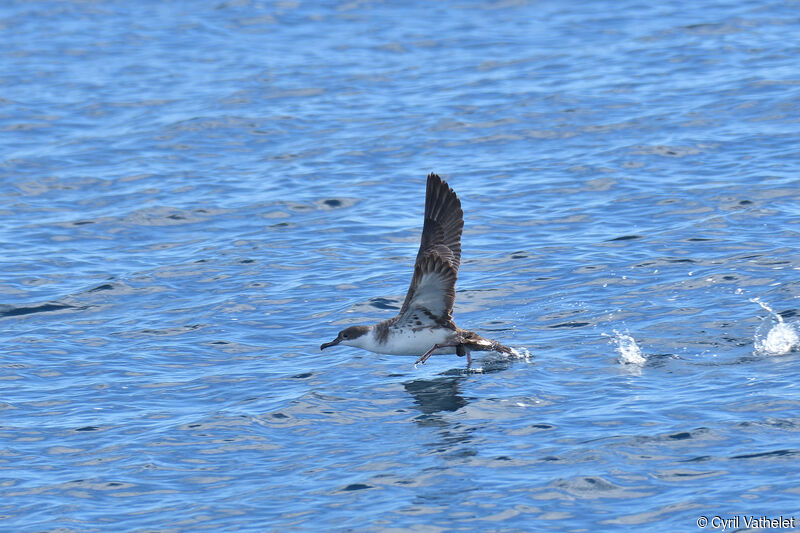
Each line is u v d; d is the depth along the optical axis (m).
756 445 14.23
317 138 32.09
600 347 18.06
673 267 21.16
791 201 24.16
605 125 31.03
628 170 27.31
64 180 29.38
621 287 20.50
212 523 13.38
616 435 14.83
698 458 14.06
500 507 13.28
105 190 28.59
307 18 46.72
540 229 24.11
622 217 24.33
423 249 16.22
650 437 14.70
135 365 18.59
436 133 31.75
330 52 41.53
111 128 33.91
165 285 22.39
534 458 14.45
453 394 16.83
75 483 14.56
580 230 23.80
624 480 13.70
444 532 12.85
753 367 16.72
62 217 26.73
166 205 27.27
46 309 21.33
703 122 30.36
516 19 44.78
